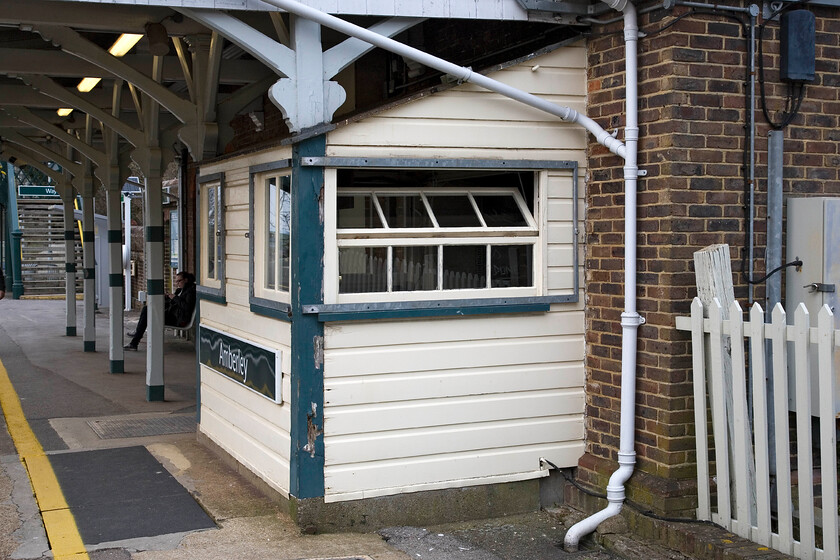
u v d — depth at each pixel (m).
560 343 6.06
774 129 5.70
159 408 9.83
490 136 5.81
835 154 5.89
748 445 5.04
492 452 5.93
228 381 7.03
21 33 9.42
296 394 5.49
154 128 10.02
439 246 5.81
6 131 13.91
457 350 5.80
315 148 5.44
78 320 19.88
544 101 5.72
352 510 5.59
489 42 7.38
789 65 5.65
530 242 5.98
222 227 7.04
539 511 6.09
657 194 5.48
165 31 7.21
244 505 6.03
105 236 22.55
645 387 5.61
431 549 5.35
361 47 5.56
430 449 5.76
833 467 4.55
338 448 5.54
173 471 6.88
